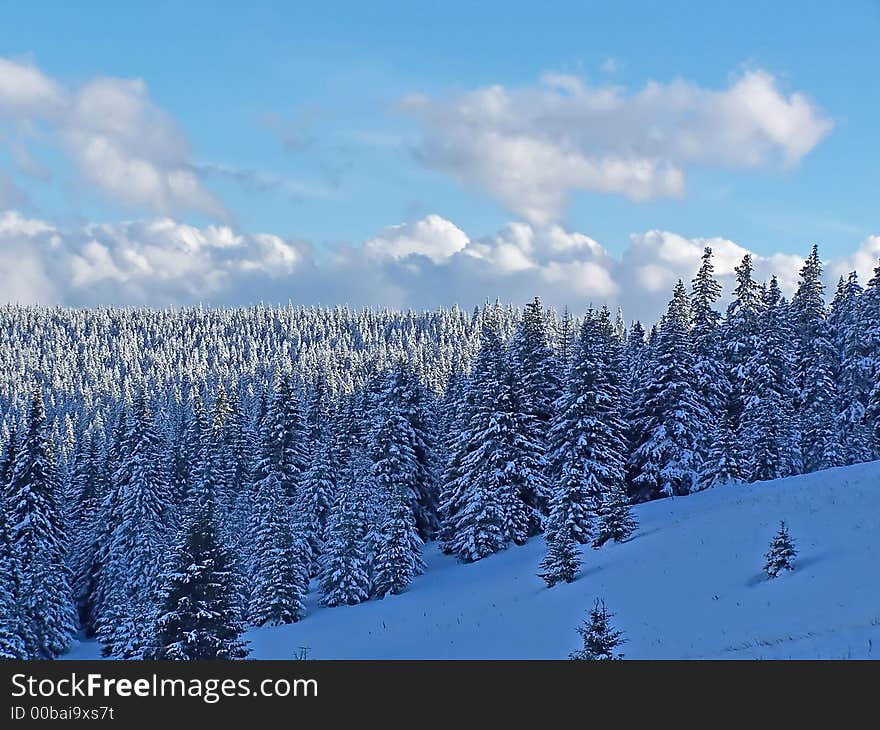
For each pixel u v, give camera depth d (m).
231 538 51.97
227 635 28.38
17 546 49.09
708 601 26.75
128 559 51.84
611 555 37.28
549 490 48.03
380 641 34.00
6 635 41.97
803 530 31.02
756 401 55.38
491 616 33.50
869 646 17.14
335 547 46.50
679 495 48.41
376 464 53.62
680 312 51.59
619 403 50.72
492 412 49.84
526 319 54.97
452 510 52.47
